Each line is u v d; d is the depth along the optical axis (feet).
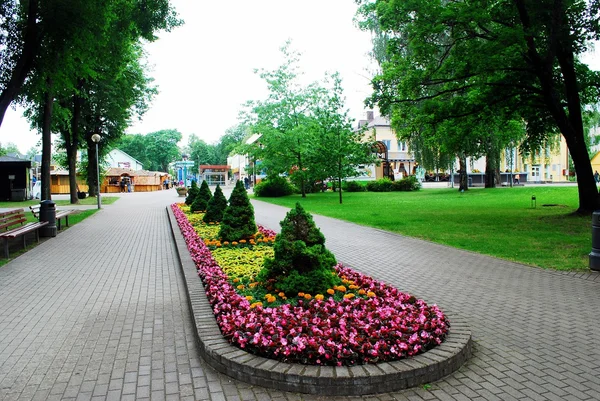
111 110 97.91
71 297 22.80
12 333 17.57
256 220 57.11
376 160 102.83
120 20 50.52
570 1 43.34
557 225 45.29
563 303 20.62
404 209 69.46
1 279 26.86
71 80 52.90
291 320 15.20
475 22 47.47
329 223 53.57
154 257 34.14
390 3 49.80
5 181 110.01
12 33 44.96
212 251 31.65
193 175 270.67
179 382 13.16
